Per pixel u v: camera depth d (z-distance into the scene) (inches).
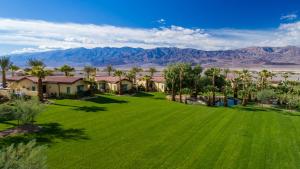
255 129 1421.0
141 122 1487.5
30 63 2102.6
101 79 3006.9
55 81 2362.2
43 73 2003.0
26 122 1293.1
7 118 1306.6
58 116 1537.9
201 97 2768.2
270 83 3398.1
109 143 1103.0
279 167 920.9
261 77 2987.2
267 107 2314.2
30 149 657.6
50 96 2284.7
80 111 1713.8
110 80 2925.7
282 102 2496.3
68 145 1051.9
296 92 2687.0
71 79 2428.6
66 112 1660.9
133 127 1371.8
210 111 1930.4
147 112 1782.7
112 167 874.1
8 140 1065.5
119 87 2861.7
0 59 2564.0
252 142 1183.6
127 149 1042.1
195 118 1653.5
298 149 1108.5
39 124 1339.8
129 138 1182.3
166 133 1284.4
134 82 3447.3
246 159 981.8
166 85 2888.8
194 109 1983.3
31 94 2283.5
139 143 1120.2
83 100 2188.7
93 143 1091.3
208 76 3019.2
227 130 1376.7
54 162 889.5
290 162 966.4
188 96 2783.0
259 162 957.2
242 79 2957.7
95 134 1216.8
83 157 942.4
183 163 928.3
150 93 3014.3
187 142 1154.7
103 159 935.0
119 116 1619.1
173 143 1135.6
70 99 2213.3
